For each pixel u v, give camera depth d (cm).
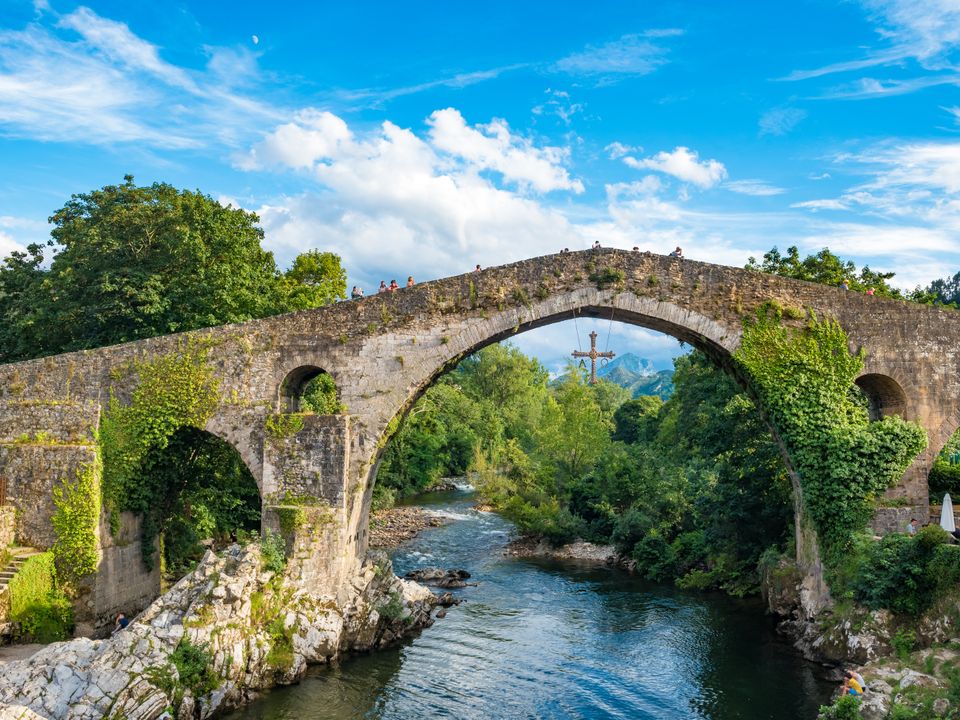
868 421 2584
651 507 3975
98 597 2500
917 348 2562
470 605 3069
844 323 2562
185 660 1988
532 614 2941
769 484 3256
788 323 2555
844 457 2420
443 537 4494
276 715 2003
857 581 2244
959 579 2009
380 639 2547
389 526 4712
